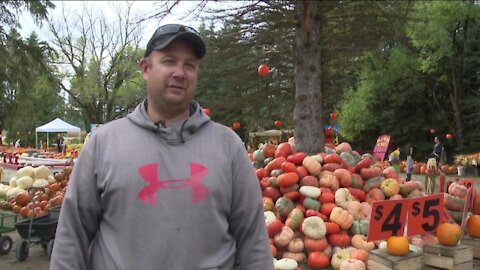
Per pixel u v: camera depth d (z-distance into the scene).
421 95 33.91
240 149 2.06
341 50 9.95
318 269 5.30
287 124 18.81
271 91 12.54
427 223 4.95
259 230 2.05
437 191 7.28
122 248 1.81
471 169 23.17
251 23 9.68
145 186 1.83
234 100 12.99
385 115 34.94
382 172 6.89
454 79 30.66
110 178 1.84
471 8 25.83
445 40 26.69
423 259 5.00
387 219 4.67
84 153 1.95
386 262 4.57
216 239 1.89
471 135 31.55
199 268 1.83
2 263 6.21
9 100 20.36
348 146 7.73
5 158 22.41
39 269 5.95
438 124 34.09
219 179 1.91
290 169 6.08
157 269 1.79
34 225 6.38
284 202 5.86
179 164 1.89
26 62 20.22
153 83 1.99
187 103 2.02
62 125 36.62
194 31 1.99
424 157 34.44
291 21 8.82
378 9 9.08
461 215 6.07
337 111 29.97
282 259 5.09
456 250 4.80
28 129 58.69
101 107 42.84
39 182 10.25
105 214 1.89
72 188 1.91
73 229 1.90
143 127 1.95
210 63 11.24
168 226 1.81
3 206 9.05
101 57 41.81
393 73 29.84
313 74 8.48
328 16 9.05
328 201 5.82
